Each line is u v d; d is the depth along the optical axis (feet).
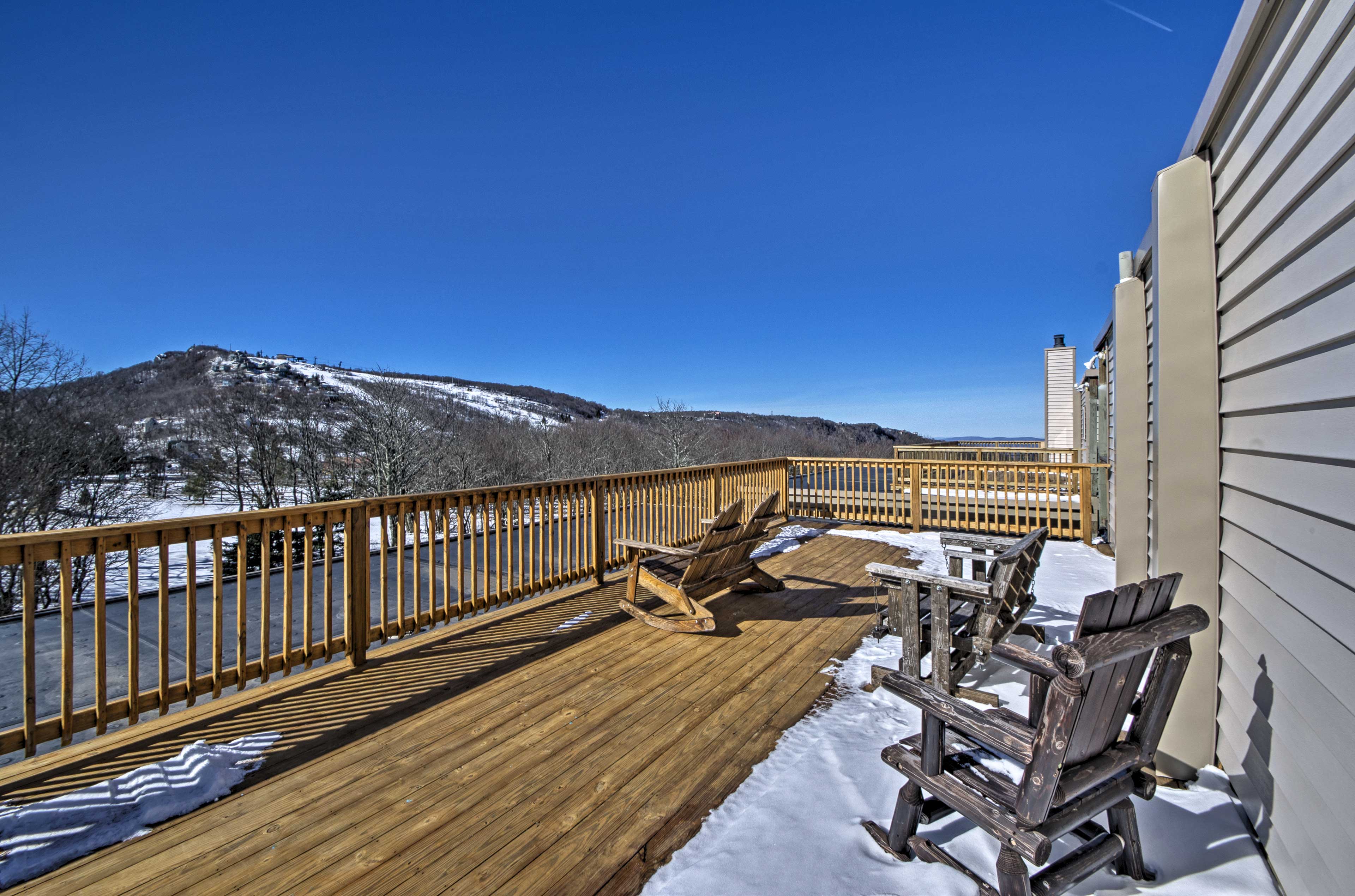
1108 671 4.44
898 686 5.82
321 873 5.64
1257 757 5.88
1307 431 4.72
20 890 5.39
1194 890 5.27
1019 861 4.68
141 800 6.74
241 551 9.39
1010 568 8.71
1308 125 4.51
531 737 8.36
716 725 8.71
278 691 9.87
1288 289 5.00
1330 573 4.34
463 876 5.58
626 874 5.60
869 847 5.98
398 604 11.87
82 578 41.29
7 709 8.86
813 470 30.99
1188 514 7.16
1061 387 44.93
